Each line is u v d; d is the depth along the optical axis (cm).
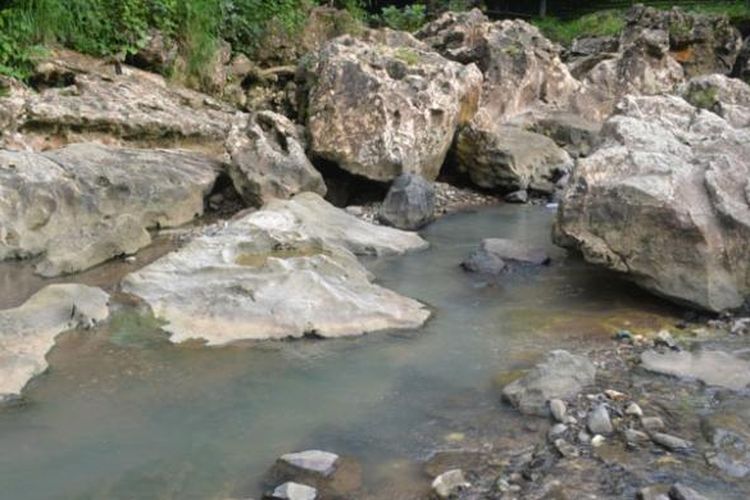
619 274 648
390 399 476
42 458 407
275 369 519
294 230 773
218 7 1297
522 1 2489
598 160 666
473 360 533
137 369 514
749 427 421
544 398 456
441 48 1533
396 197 927
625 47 1666
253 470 396
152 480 387
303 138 1036
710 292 595
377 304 618
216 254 692
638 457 394
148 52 1141
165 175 895
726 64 1755
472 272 739
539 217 982
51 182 775
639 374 495
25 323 557
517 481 376
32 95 934
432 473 388
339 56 1085
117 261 748
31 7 1009
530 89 1363
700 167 650
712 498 356
